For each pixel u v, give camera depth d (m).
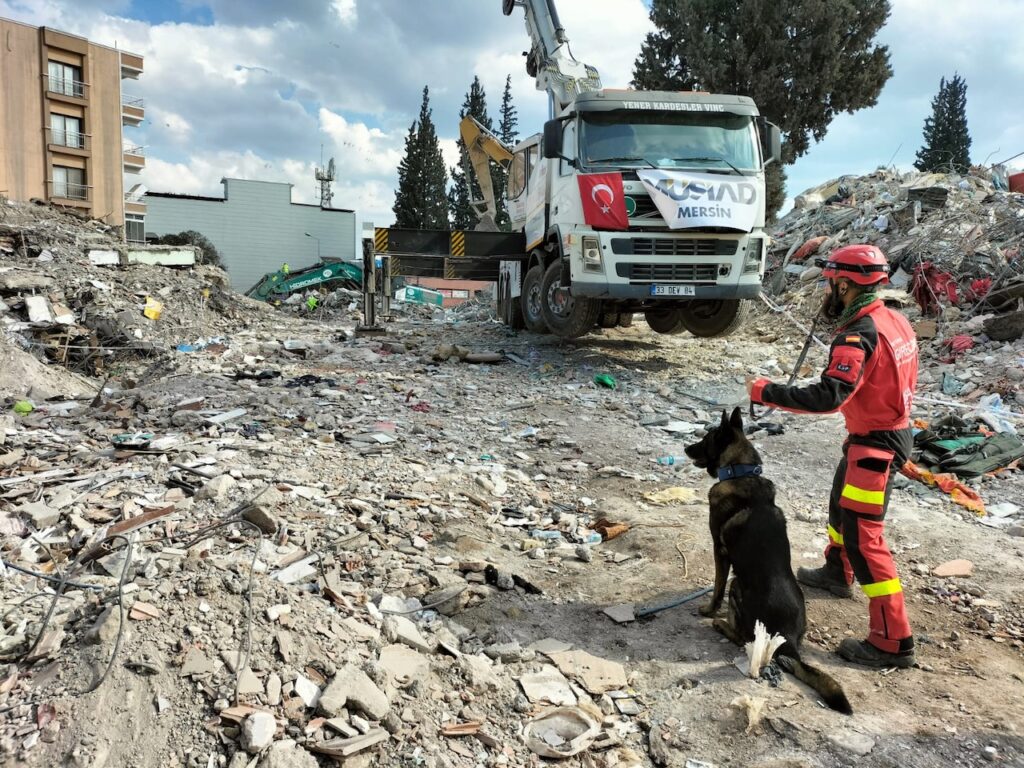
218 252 58.94
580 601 4.31
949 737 3.03
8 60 36.06
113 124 40.28
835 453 7.16
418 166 55.28
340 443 6.91
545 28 12.85
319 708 2.90
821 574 4.46
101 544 4.18
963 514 5.83
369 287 14.18
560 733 3.12
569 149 9.98
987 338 11.05
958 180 18.62
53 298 15.92
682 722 3.20
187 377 9.60
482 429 7.76
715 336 11.58
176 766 2.59
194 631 3.18
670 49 32.44
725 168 9.64
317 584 3.96
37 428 7.12
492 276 14.95
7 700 2.82
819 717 3.15
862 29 30.20
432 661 3.45
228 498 5.04
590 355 11.55
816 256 16.38
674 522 5.41
